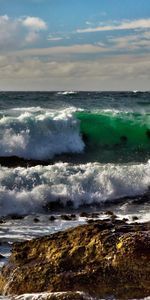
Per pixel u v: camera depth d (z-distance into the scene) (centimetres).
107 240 863
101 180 1722
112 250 844
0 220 1406
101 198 1670
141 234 860
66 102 4425
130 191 1738
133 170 1800
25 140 2373
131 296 802
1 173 1670
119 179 1744
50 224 1366
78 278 830
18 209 1548
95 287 819
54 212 1547
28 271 862
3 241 1164
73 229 921
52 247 890
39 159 2350
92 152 2562
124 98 5378
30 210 1559
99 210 1573
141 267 812
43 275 848
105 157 2439
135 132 2847
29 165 2084
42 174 1706
